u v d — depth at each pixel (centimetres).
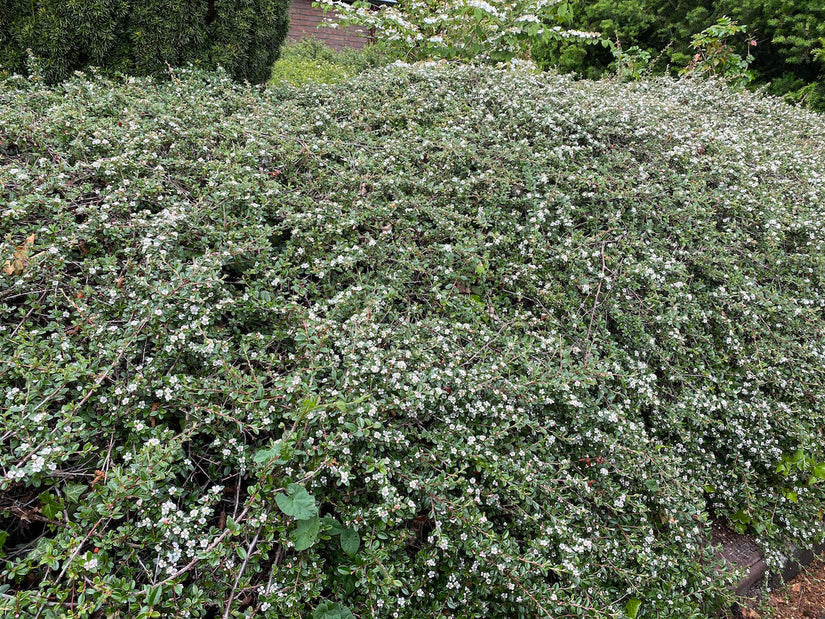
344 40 1322
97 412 180
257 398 183
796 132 493
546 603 189
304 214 257
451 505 188
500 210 305
